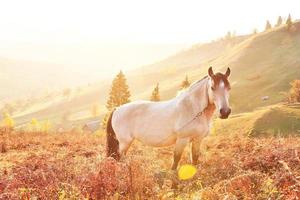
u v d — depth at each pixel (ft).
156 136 29.81
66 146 48.55
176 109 28.55
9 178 20.61
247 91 440.86
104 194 18.08
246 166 24.23
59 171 22.02
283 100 396.16
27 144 51.34
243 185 18.80
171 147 40.29
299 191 16.28
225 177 23.34
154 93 260.42
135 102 32.48
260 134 194.80
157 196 18.33
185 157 31.71
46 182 19.62
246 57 556.10
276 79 455.22
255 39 604.49
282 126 201.26
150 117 30.09
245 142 35.40
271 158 24.79
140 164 21.26
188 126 28.02
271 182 18.58
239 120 215.31
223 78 26.11
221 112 25.57
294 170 20.26
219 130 209.67
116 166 20.52
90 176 19.45
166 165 29.17
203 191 18.79
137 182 18.83
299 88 343.87
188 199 18.78
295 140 35.99
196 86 28.14
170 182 22.40
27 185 19.44
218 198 17.67
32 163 26.45
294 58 506.89
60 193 17.84
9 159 36.70
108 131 33.47
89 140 55.01
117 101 259.80
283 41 570.05
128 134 31.76
